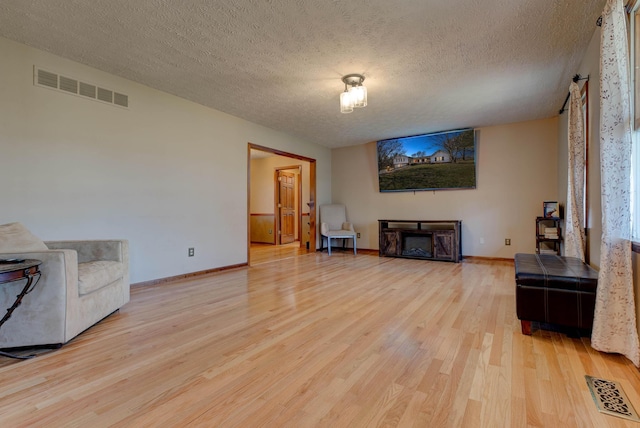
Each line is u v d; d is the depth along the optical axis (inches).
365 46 107.4
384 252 233.1
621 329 71.1
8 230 83.1
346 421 50.3
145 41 105.0
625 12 75.7
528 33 99.7
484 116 187.0
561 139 175.9
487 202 212.8
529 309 84.7
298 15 90.6
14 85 106.0
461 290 133.0
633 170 74.4
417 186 234.8
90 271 90.8
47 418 51.1
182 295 126.3
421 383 61.4
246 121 194.4
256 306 111.6
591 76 105.6
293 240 341.7
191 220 161.8
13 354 74.1
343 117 187.3
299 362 70.3
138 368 67.8
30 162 109.3
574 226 117.7
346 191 275.6
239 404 55.0
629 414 51.4
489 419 50.5
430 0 84.1
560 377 63.2
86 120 123.2
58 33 100.7
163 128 149.0
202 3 85.4
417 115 184.2
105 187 128.7
